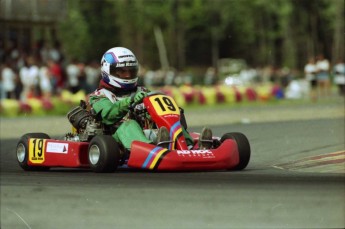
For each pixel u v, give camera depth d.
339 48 99.88
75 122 19.38
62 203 15.33
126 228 13.72
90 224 14.06
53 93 56.19
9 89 54.22
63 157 18.53
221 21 125.94
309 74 74.12
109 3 119.31
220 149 17.22
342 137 26.31
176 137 17.22
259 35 127.19
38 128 37.25
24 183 17.31
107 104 18.45
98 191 15.63
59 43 64.88
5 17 66.19
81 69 58.38
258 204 14.22
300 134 28.17
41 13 69.06
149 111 17.81
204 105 61.22
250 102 64.12
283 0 116.19
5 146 28.12
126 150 17.61
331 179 16.56
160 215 14.18
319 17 112.81
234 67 113.44
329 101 60.47
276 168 18.94
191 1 124.62
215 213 13.98
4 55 62.34
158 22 121.56
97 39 119.81
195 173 17.53
